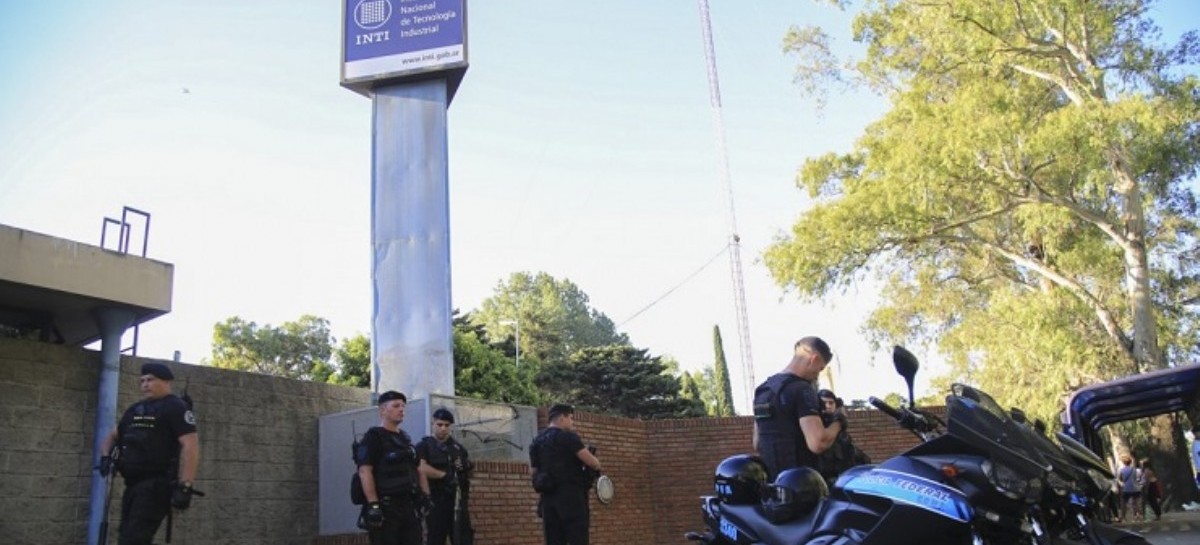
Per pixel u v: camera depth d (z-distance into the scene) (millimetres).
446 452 9688
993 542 4609
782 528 5332
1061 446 5395
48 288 9414
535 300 98062
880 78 28297
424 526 9344
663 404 53406
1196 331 27516
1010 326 25172
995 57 22203
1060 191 22312
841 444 6348
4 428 9016
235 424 10891
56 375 9570
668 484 16719
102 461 7121
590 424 15711
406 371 12523
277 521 11102
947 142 20969
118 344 10094
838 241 23953
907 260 27844
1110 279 25172
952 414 4750
